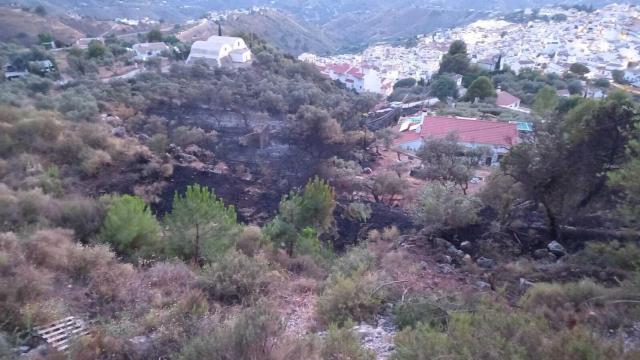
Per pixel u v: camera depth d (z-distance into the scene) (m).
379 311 8.64
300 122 32.12
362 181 24.39
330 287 9.59
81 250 10.06
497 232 12.85
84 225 13.41
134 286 9.15
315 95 39.50
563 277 9.81
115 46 55.81
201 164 26.66
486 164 29.77
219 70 43.38
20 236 10.67
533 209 14.59
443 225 13.50
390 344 7.21
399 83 72.25
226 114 35.44
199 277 9.70
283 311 8.92
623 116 11.48
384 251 12.68
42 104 29.59
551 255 11.64
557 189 12.06
